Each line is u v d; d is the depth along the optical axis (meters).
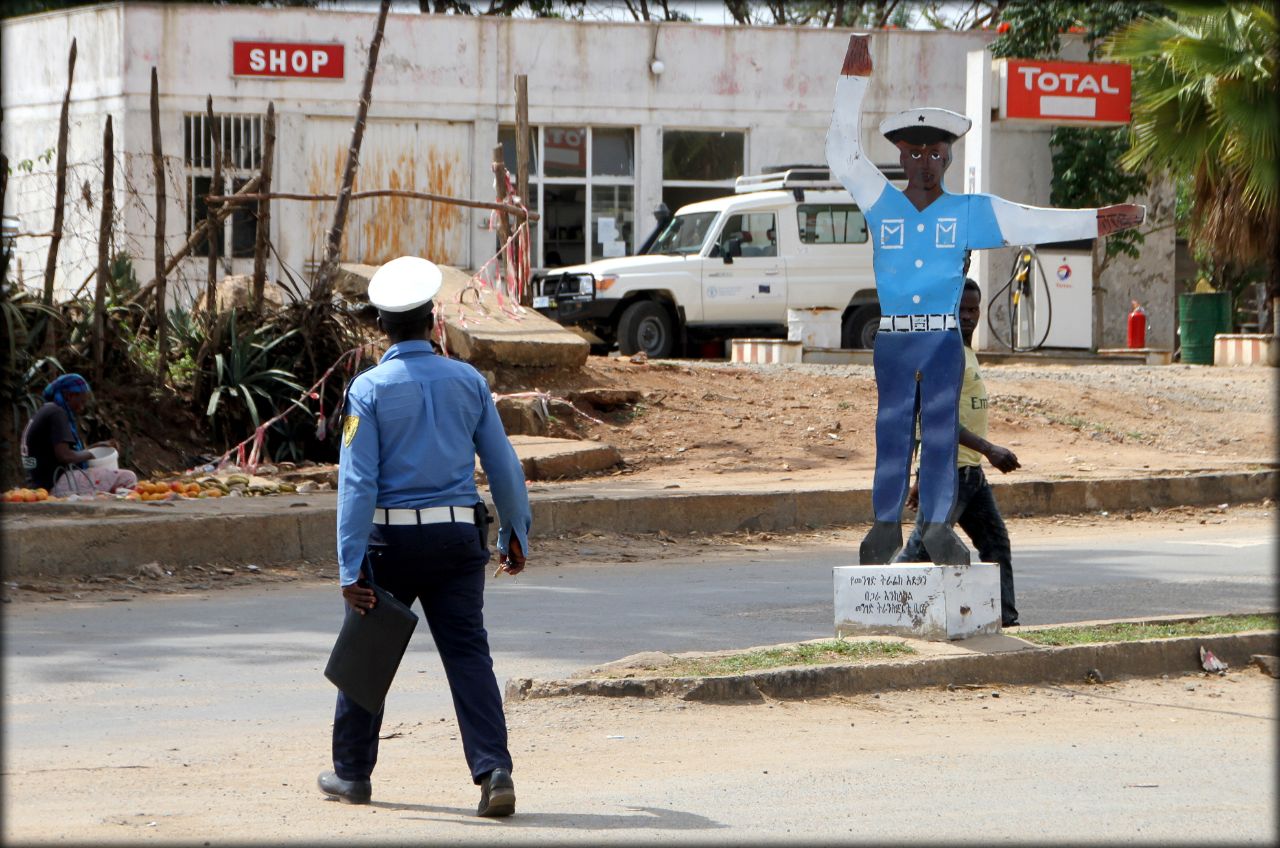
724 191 86.75
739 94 85.94
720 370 58.50
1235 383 63.84
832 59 86.94
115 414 45.31
